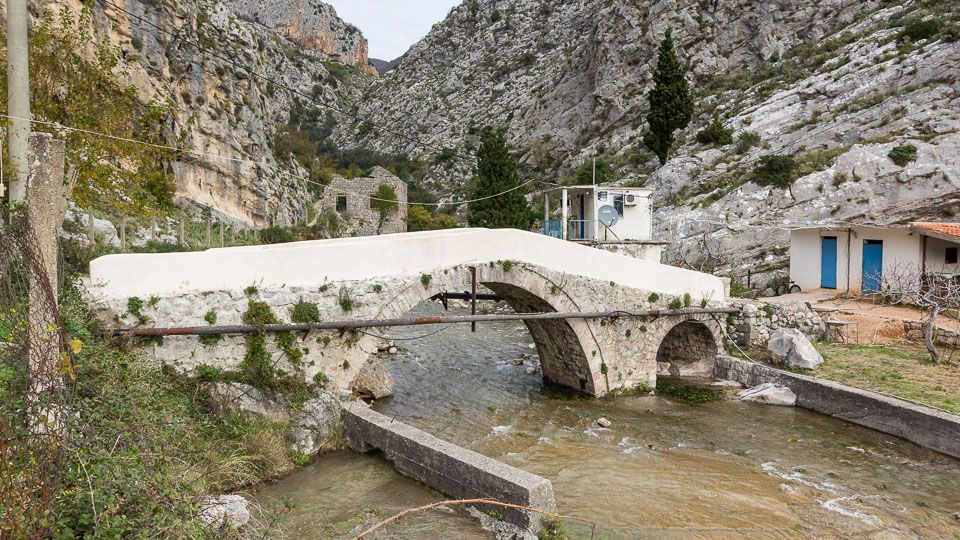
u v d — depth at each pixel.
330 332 13.26
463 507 10.23
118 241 21.11
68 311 9.98
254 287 12.66
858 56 46.22
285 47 136.38
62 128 14.58
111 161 19.22
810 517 10.20
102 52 17.06
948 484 11.37
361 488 11.03
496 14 125.25
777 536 9.56
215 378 12.22
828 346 19.09
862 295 23.36
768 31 60.53
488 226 42.62
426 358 21.92
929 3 50.62
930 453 12.76
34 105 14.37
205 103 36.41
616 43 67.44
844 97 41.81
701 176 40.25
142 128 18.73
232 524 7.66
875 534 9.62
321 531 9.38
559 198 48.59
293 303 12.98
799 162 35.66
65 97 15.73
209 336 12.33
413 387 18.22
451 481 10.62
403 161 88.81
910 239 22.14
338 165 81.06
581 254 16.64
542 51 105.31
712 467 12.37
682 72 47.12
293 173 53.00
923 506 10.55
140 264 11.94
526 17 119.19
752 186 35.12
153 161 19.09
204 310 12.33
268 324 12.59
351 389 13.76
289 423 12.26
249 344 12.64
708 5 63.94
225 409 11.80
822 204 31.78
